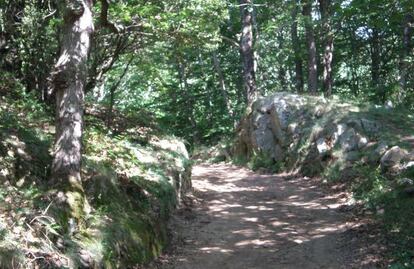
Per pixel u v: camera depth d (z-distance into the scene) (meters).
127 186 8.23
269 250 8.19
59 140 6.61
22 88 9.78
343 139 13.45
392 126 13.52
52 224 5.60
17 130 7.48
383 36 23.78
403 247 7.41
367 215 9.48
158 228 8.21
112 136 10.65
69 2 6.74
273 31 24.25
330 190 12.15
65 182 6.48
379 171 11.20
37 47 10.00
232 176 16.08
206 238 8.81
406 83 18.34
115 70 16.62
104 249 6.13
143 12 9.83
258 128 18.08
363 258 7.38
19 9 10.12
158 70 14.31
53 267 5.20
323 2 17.66
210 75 29.98
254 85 21.44
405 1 8.80
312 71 20.27
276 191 12.91
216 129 28.28
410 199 9.15
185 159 12.18
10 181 6.33
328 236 8.76
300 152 15.11
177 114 28.91
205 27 11.02
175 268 7.25
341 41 25.41
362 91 23.06
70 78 6.63
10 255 4.88
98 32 10.45
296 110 16.69
